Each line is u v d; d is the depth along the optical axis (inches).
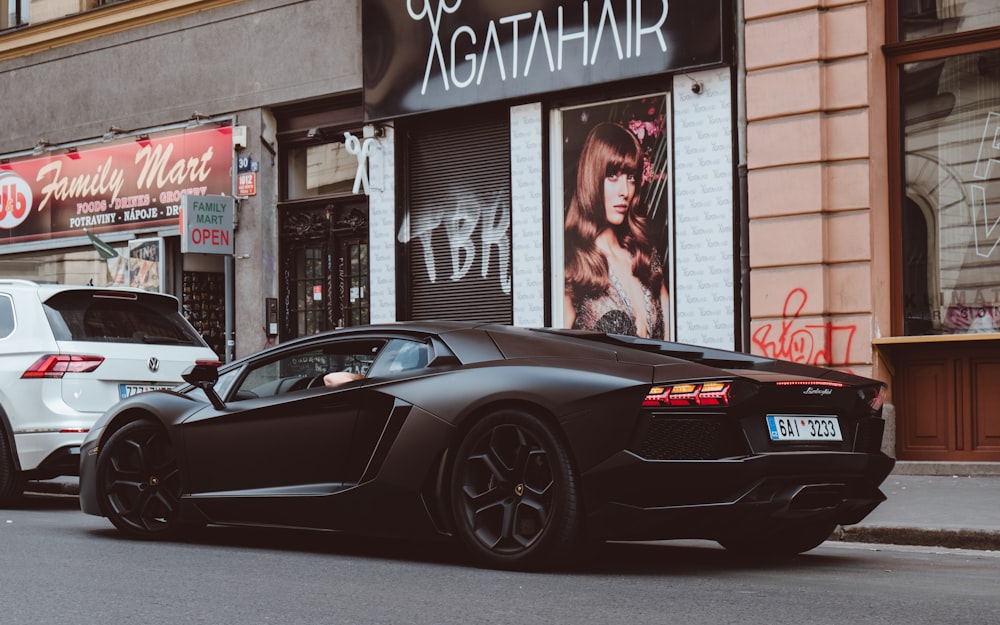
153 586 199.5
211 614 173.3
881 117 435.5
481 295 530.3
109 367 358.0
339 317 587.2
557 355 219.9
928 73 434.0
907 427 428.5
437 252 545.3
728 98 459.5
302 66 590.6
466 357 226.5
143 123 655.8
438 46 535.2
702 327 464.8
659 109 481.4
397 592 191.8
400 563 227.5
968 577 216.5
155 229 650.2
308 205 598.5
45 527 298.8
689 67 463.8
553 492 205.5
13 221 721.6
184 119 637.3
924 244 433.4
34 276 718.5
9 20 725.3
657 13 472.7
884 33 438.9
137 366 364.2
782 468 202.5
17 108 719.1
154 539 267.4
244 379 259.4
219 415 255.1
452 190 541.0
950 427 420.2
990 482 375.9
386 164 558.6
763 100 444.8
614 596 187.5
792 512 206.8
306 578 207.8
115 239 670.5
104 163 676.1
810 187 433.4
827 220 432.8
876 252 428.5
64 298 364.5
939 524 275.0
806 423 210.7
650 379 201.6
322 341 249.9
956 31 428.8
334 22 578.9
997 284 419.8
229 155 616.7
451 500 218.2
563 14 498.6
